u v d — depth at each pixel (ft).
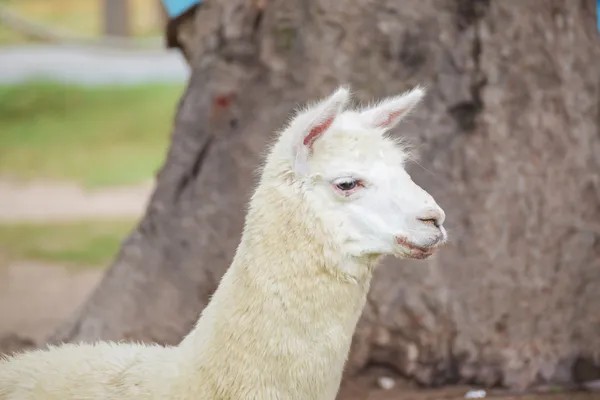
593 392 32.17
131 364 20.70
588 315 33.76
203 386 19.36
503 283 32.81
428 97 33.22
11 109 120.06
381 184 18.92
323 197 19.01
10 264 66.28
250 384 18.95
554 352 33.30
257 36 34.71
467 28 33.50
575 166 34.35
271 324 18.90
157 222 34.76
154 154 107.55
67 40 140.67
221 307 19.54
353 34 33.35
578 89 34.86
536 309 33.17
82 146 110.52
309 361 18.84
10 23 141.69
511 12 33.58
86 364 20.81
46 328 47.75
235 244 33.47
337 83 33.24
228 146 34.27
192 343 20.06
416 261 32.50
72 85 125.49
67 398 20.20
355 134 19.40
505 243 32.94
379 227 18.75
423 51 33.27
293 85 33.76
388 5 33.30
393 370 33.01
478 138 33.22
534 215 33.37
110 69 130.72
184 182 34.88
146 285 33.96
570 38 34.91
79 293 57.72
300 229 18.95
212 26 35.76
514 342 32.83
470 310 32.53
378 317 32.68
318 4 33.35
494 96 33.27
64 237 75.00
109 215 83.56
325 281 18.90
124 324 33.53
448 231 32.73
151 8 142.72
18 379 20.70
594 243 33.96
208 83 35.12
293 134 19.54
